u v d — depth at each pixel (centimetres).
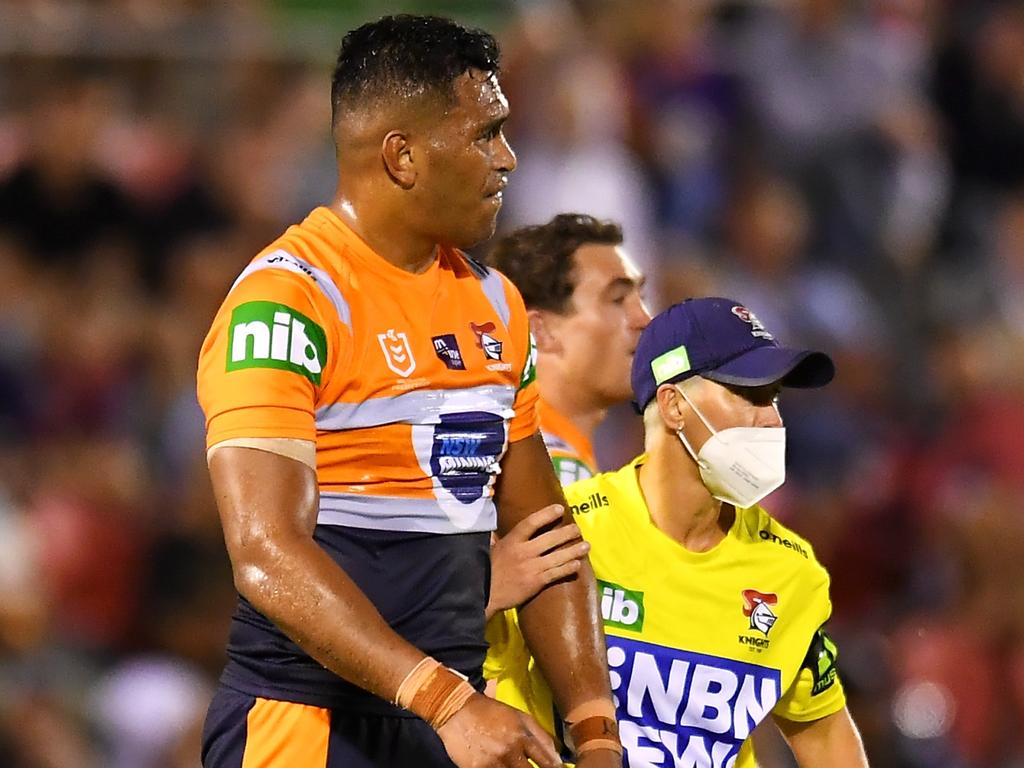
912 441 3178
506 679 1272
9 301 3000
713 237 3375
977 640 2638
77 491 2764
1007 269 3669
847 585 2831
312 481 1066
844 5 3691
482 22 3284
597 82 3297
